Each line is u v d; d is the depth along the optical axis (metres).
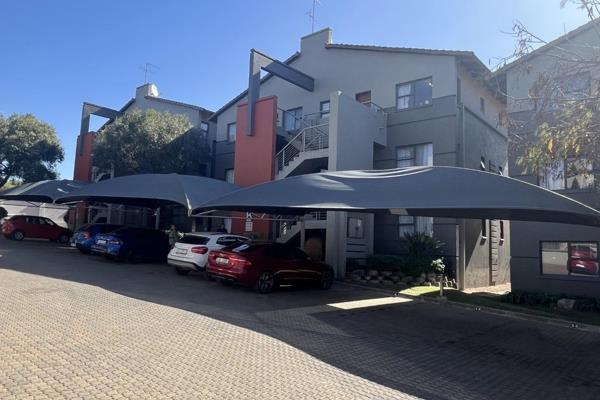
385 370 7.01
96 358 6.42
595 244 15.17
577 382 7.16
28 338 7.12
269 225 21.70
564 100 8.24
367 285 17.16
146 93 34.88
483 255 23.08
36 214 36.78
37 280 12.60
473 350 8.76
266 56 23.45
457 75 21.27
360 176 12.19
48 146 34.38
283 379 6.17
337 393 5.81
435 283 18.31
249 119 22.78
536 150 8.28
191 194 18.02
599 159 7.86
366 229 20.81
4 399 4.85
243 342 7.91
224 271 13.57
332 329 9.61
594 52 8.15
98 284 12.72
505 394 6.36
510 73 16.83
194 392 5.44
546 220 11.52
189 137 28.19
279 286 15.19
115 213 32.09
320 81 25.34
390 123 22.44
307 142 22.75
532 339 10.17
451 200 9.55
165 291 12.54
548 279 15.82
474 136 22.70
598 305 14.13
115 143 26.58
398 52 22.62
